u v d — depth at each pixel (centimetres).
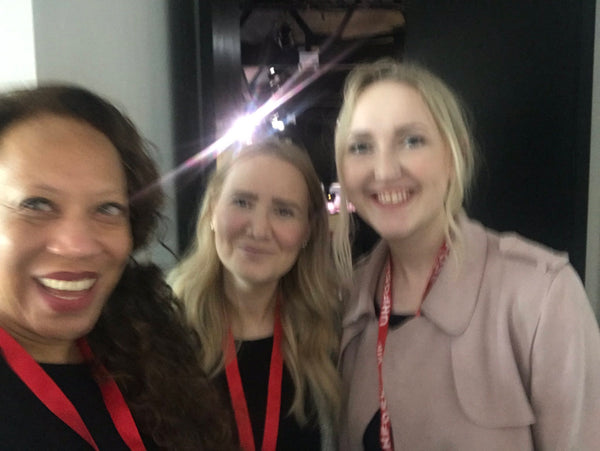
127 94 160
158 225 84
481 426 91
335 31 290
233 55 210
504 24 190
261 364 110
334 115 293
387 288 112
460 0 191
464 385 93
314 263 114
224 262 106
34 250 59
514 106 191
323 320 115
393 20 282
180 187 202
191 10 215
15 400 64
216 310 111
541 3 187
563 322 88
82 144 63
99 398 75
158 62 188
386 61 105
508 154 193
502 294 95
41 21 115
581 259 188
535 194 192
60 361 73
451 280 99
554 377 87
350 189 104
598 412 87
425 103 98
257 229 101
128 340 85
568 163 188
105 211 66
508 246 101
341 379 116
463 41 192
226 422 92
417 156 96
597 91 195
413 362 100
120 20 156
